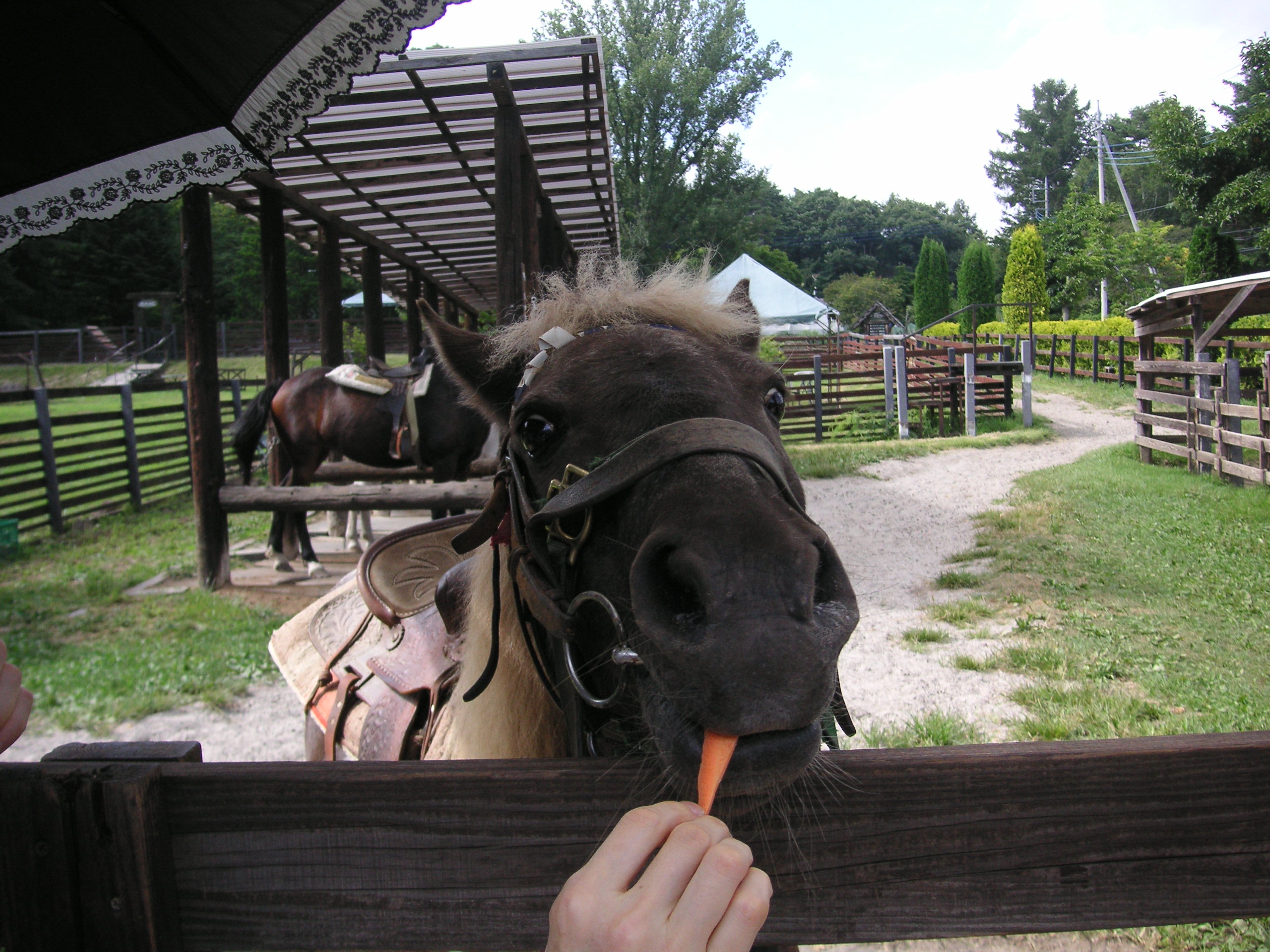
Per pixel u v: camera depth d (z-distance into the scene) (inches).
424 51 212.2
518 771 39.0
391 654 77.6
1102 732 150.9
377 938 39.4
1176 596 227.3
